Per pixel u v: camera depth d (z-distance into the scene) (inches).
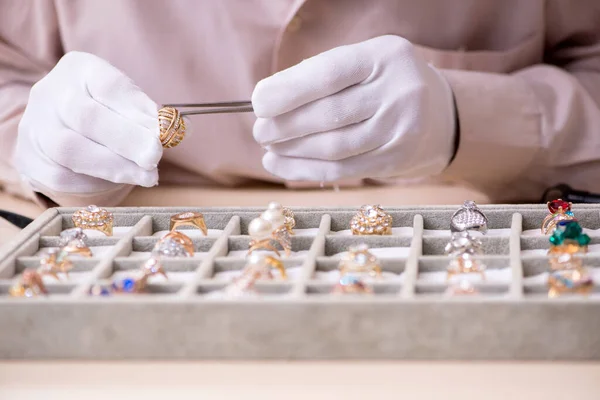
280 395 26.9
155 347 28.3
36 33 46.9
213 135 45.2
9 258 31.9
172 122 37.2
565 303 27.7
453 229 34.1
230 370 27.9
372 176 38.4
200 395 26.9
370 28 45.6
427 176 44.0
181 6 44.8
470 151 42.1
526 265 31.1
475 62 47.1
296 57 45.4
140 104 38.5
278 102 36.3
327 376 27.5
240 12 44.6
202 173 46.1
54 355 28.4
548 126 43.4
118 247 32.7
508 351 28.0
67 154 38.4
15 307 28.2
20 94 45.7
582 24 48.9
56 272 31.2
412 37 46.6
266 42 45.1
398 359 28.1
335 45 45.7
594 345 27.8
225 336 28.1
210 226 35.5
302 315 28.0
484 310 27.8
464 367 27.8
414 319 27.9
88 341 28.3
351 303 27.9
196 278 30.1
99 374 27.8
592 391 26.8
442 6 46.6
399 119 37.1
